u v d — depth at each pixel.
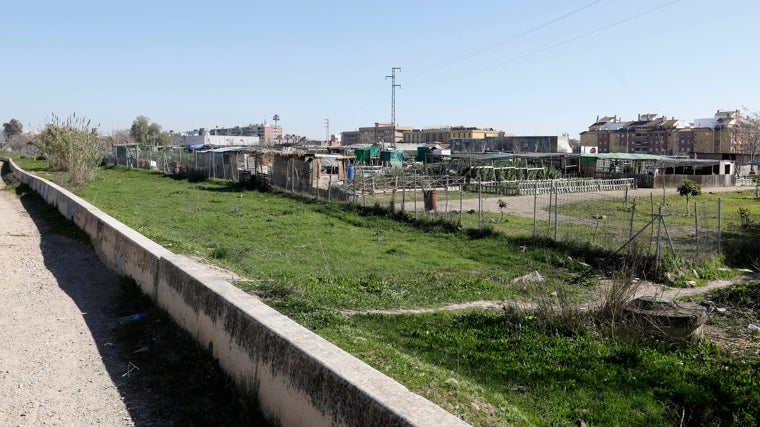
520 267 15.82
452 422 3.18
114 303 8.80
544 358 7.97
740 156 78.31
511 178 47.03
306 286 11.42
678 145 116.81
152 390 5.64
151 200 29.53
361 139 184.25
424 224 22.47
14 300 9.07
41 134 50.25
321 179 39.88
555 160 59.50
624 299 9.62
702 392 6.82
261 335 5.02
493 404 5.95
